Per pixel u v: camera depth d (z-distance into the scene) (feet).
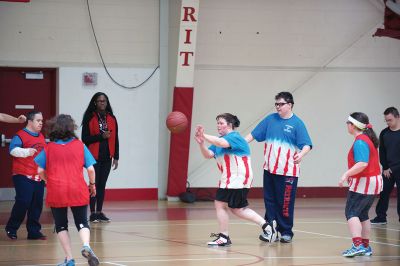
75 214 28.09
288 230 37.55
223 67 64.80
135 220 47.98
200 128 34.14
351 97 67.51
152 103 63.21
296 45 66.23
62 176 27.68
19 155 36.50
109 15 62.18
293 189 37.58
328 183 67.26
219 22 64.59
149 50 63.00
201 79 64.44
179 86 60.39
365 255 32.94
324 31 66.69
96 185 46.65
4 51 60.03
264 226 36.86
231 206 36.11
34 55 60.64
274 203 37.99
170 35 63.93
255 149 65.51
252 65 65.36
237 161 35.73
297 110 66.49
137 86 62.80
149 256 32.17
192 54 59.93
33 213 38.06
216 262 30.48
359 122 32.89
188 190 63.82
